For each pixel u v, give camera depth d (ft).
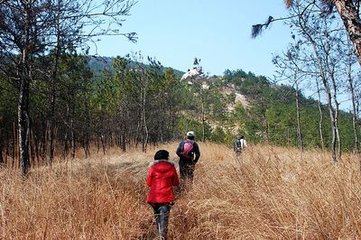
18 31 28.94
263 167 23.39
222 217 21.24
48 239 17.26
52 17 28.25
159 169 23.25
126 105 116.26
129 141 128.36
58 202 20.85
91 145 125.08
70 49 30.07
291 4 18.52
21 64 30.66
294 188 18.06
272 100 113.19
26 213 19.08
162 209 22.45
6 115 72.74
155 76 116.67
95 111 107.04
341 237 14.40
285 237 15.92
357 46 14.43
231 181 24.23
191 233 21.85
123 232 19.85
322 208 15.58
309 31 45.01
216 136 150.10
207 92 146.72
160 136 142.61
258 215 18.12
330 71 47.11
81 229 19.16
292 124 114.32
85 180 24.88
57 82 35.60
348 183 16.17
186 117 155.02
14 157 32.17
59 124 73.77
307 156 25.00
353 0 15.40
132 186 28.84
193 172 35.01
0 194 20.61
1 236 16.98
